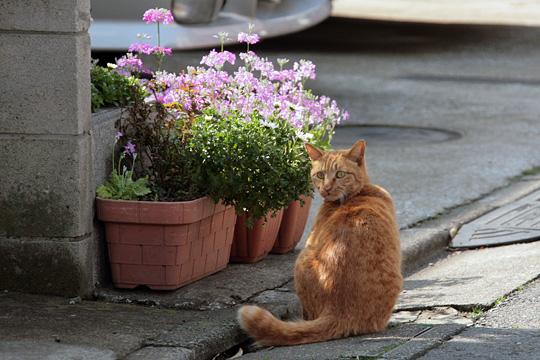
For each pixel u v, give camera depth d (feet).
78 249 27.30
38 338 24.22
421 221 37.14
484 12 106.93
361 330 25.32
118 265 28.04
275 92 32.55
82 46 26.84
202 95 30.86
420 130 54.08
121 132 29.25
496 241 34.81
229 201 28.66
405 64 75.25
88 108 27.40
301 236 33.91
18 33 26.58
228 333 25.40
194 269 28.71
